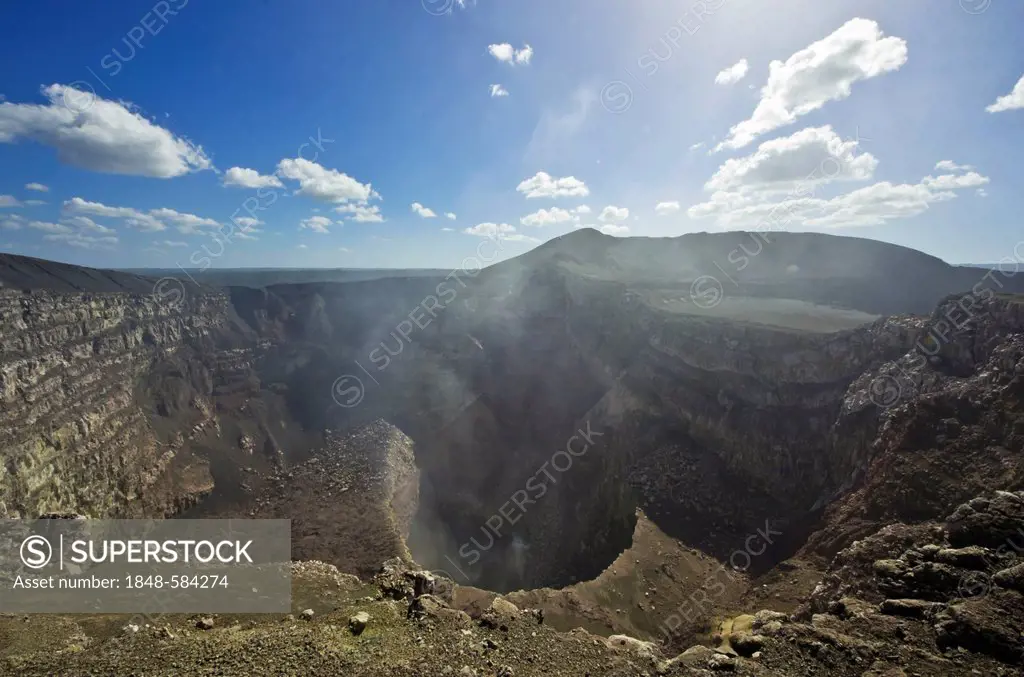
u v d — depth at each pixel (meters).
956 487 22.83
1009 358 25.70
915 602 16.03
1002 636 13.12
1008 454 22.33
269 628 18.11
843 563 22.17
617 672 14.83
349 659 14.30
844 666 13.96
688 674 14.53
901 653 13.88
